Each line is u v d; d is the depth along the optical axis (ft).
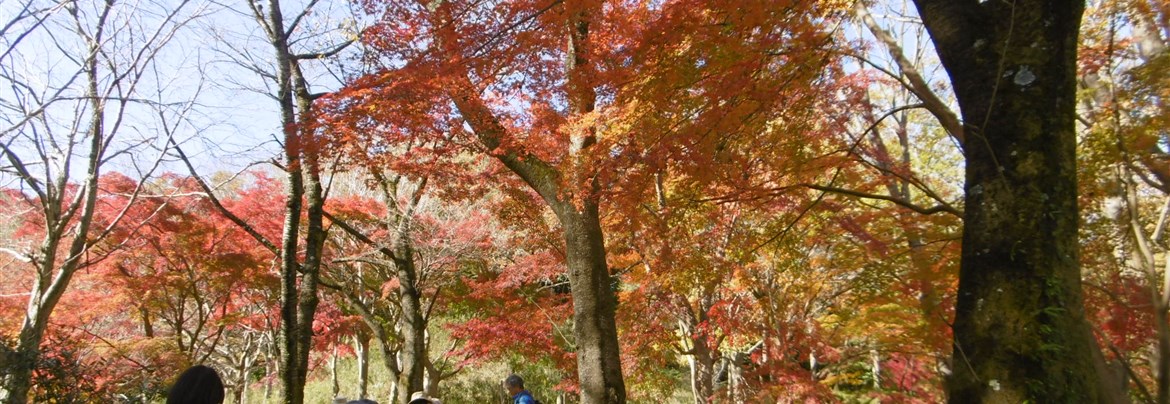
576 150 20.25
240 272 36.29
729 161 17.58
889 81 25.14
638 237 27.20
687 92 16.47
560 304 42.22
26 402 18.74
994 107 10.45
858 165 21.89
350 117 19.13
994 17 10.82
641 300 32.71
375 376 69.21
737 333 31.83
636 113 17.52
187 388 9.18
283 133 22.54
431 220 38.91
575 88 18.01
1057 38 10.37
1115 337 17.40
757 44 14.96
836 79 18.17
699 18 14.84
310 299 23.62
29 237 32.14
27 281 31.78
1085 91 19.60
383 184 35.42
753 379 33.37
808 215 23.40
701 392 34.83
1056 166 9.98
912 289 21.54
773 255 28.35
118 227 31.99
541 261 37.40
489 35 17.20
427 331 51.37
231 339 61.57
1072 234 9.84
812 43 15.47
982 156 10.47
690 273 27.30
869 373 43.50
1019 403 8.93
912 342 25.30
